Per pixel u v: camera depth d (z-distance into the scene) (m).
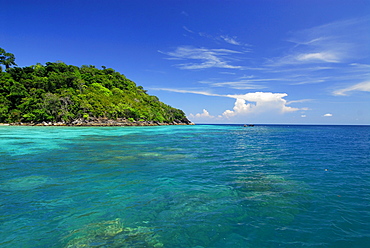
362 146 24.89
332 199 7.57
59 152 18.09
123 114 102.44
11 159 14.80
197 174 11.02
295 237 5.17
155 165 13.16
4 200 7.35
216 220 5.99
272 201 7.36
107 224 5.77
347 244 4.91
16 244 4.88
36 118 76.50
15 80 90.31
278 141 31.06
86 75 123.44
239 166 13.10
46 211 6.53
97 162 13.94
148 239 5.08
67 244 4.88
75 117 83.38
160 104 146.88
